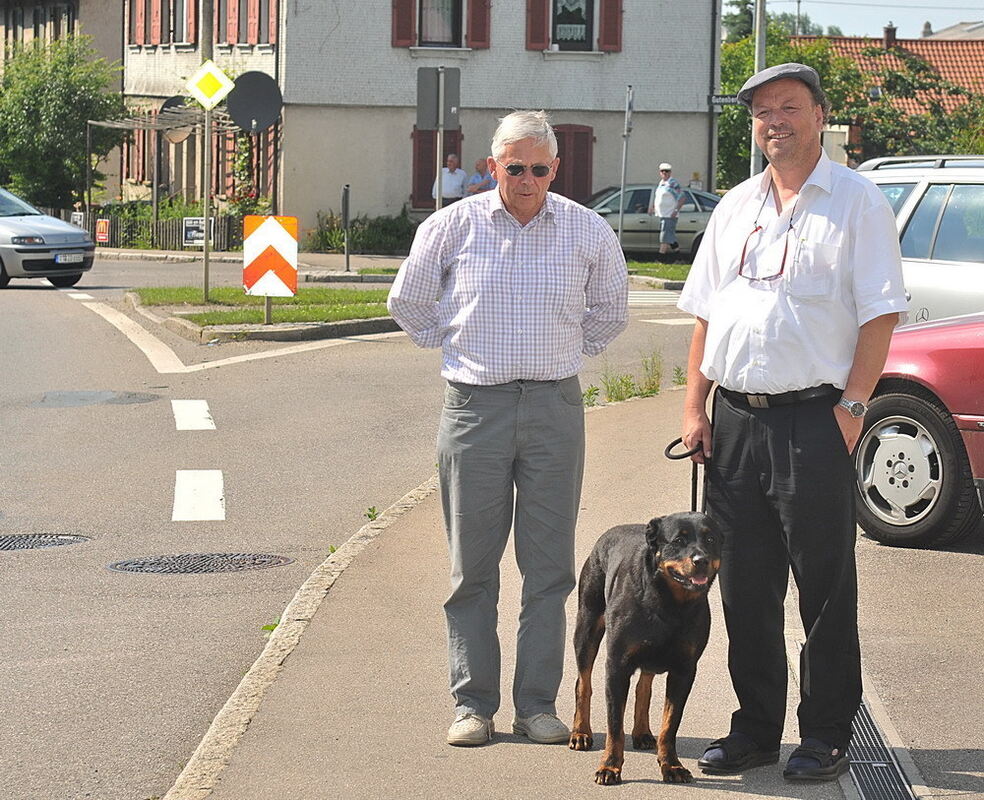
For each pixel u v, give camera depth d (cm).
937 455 880
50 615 788
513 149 566
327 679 642
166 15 4297
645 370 1523
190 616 785
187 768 543
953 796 520
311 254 3566
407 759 554
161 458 1214
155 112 4253
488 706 584
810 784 534
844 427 539
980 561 865
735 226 555
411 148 3703
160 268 3191
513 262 577
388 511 977
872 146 4912
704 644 524
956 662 673
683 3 3750
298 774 538
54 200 4241
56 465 1192
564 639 594
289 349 1819
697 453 572
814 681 546
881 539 908
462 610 589
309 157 3675
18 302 2395
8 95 4194
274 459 1209
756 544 557
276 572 876
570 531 592
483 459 582
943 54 7150
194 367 1691
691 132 3791
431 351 1802
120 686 672
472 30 3691
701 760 546
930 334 894
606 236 589
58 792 551
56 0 5153
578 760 555
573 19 3734
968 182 1112
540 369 577
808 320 539
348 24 3653
